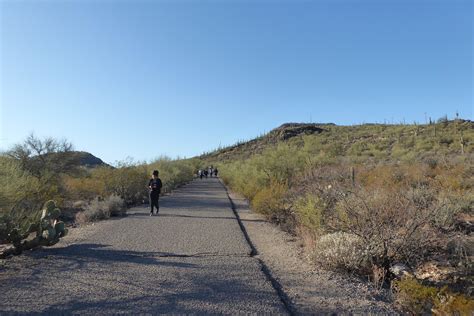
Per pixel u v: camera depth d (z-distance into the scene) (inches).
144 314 218.2
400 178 858.8
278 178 850.1
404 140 2797.7
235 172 1395.2
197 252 382.0
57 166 997.8
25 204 549.3
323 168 886.4
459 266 332.5
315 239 404.5
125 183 976.3
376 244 338.0
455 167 1042.7
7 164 483.2
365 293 272.5
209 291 260.5
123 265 326.0
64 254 366.9
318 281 294.5
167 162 1929.1
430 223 406.6
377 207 366.3
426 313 246.8
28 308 223.9
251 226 577.9
